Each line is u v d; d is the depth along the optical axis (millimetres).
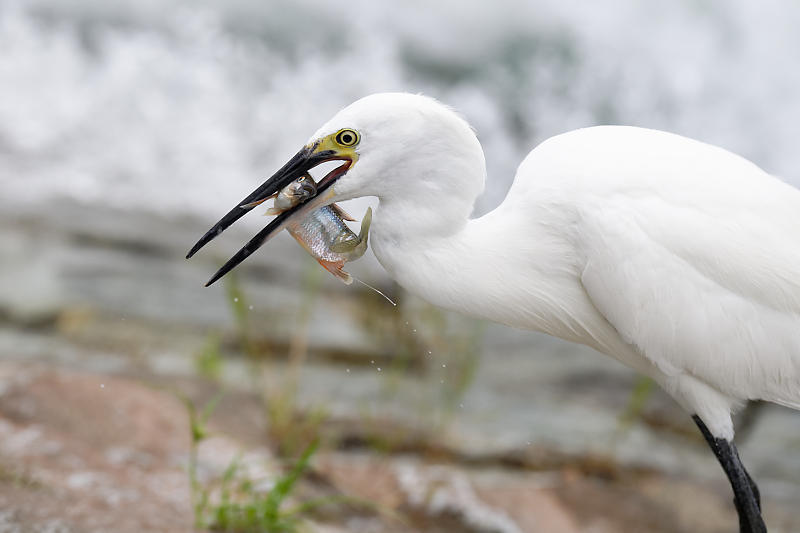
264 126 20547
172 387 9055
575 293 5949
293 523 6676
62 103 19797
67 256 13695
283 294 13500
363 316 12680
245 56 21781
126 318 11430
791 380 5918
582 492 8875
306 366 10945
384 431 9312
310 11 22703
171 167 19078
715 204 5652
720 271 5629
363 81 22344
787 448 11008
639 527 8492
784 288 5664
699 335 5719
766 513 9328
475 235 5707
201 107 20438
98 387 8375
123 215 16500
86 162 18625
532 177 5910
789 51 23984
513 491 8531
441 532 7590
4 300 11453
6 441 7031
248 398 9367
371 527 7359
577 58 23859
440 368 11062
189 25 21797
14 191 16734
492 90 23188
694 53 23969
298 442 8570
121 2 21812
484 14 24062
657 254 5602
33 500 6078
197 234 16141
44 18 21266
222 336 11320
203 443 7859
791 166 23141
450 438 9555
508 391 11508
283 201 5363
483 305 5773
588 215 5656
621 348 6262
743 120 23484
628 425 10477
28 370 8492
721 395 6117
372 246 5668
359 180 5324
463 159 5406
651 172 5703
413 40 23469
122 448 7402
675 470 9828
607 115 23250
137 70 20703
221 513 6367
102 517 6051
